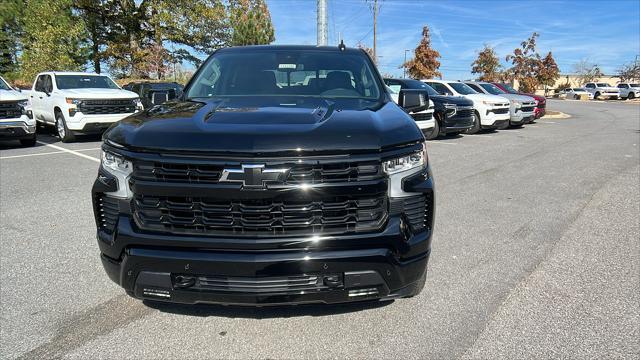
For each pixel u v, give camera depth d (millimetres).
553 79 47031
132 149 2666
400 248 2697
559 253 4406
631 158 10117
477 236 4895
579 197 6559
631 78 73000
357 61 4238
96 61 31562
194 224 2596
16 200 6387
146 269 2654
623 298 3490
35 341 2953
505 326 3098
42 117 14039
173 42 32531
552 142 13086
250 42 31031
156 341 2953
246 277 2570
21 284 3764
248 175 2490
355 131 2635
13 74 34188
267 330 3068
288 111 2982
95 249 4547
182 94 3984
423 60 39344
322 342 2932
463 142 13055
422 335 3002
